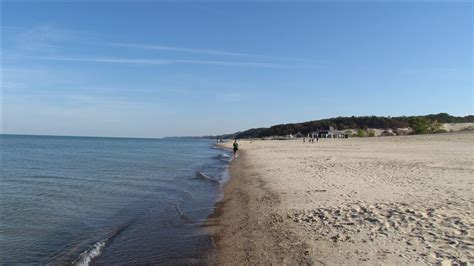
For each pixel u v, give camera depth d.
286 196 15.34
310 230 10.16
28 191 21.33
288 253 8.69
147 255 9.73
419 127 105.31
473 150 39.31
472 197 12.51
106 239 11.28
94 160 47.19
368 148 51.81
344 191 15.10
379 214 10.80
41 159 47.94
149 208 16.11
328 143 79.94
